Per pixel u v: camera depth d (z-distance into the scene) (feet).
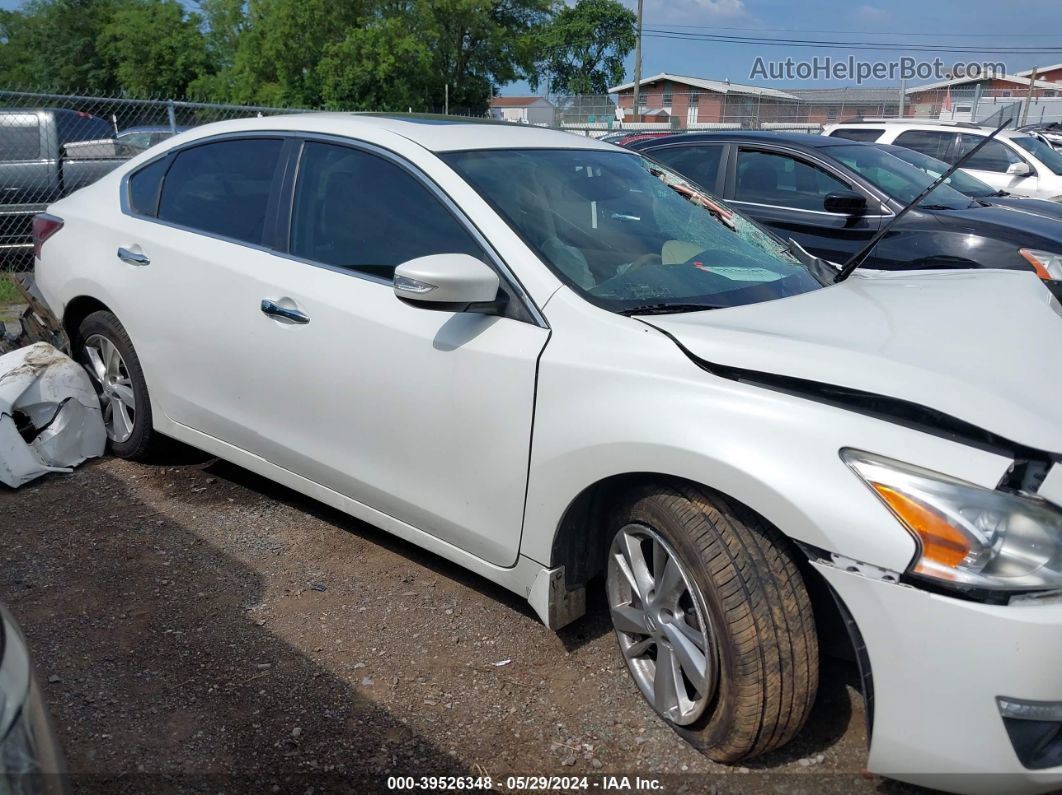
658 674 8.29
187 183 12.62
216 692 8.82
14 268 29.99
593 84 231.50
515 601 10.60
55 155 30.89
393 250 10.02
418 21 140.97
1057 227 19.95
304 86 133.80
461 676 9.18
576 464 8.23
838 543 6.79
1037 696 6.34
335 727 8.39
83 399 13.83
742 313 8.82
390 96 133.08
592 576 9.20
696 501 7.72
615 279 9.23
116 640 9.61
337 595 10.63
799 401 7.25
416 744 8.21
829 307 9.14
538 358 8.54
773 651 7.31
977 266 19.43
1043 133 57.00
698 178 23.68
